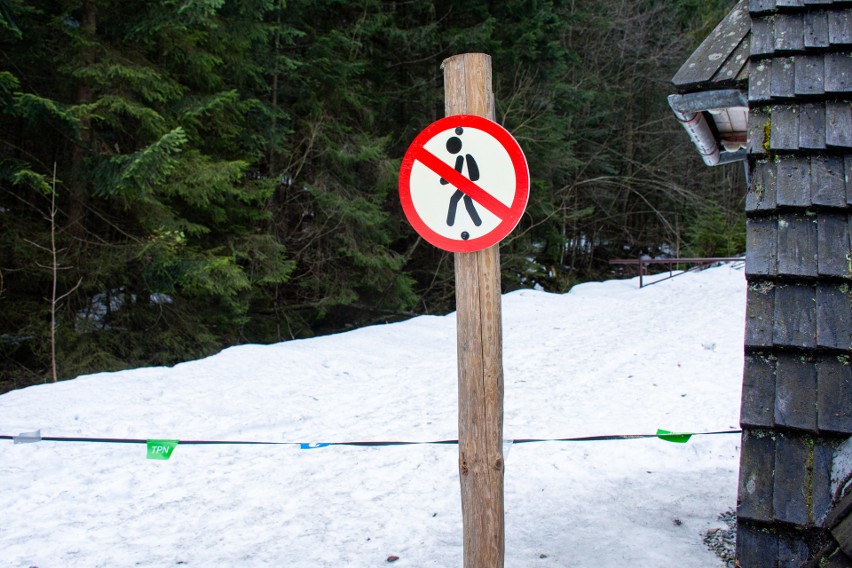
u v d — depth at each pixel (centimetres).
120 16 953
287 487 504
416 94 1727
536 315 1352
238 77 1183
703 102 326
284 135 1309
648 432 605
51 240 929
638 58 2605
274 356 903
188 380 783
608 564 370
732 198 2755
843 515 207
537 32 1772
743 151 435
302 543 412
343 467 541
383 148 1480
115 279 1023
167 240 970
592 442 577
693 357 897
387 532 424
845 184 254
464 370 278
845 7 304
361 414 696
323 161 1441
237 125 1163
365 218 1391
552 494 475
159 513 462
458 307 279
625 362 890
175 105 1007
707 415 647
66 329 963
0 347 966
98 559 397
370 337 1080
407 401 742
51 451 570
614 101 2581
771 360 240
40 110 843
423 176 280
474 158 273
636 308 1375
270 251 1205
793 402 229
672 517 432
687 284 1669
